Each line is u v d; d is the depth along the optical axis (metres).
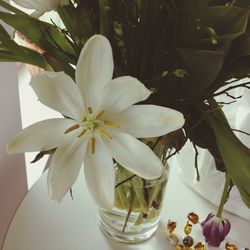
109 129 0.31
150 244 0.48
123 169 0.39
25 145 0.30
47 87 0.28
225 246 0.47
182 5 0.31
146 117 0.30
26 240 0.47
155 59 0.34
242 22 0.29
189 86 0.33
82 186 0.53
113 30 0.33
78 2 0.32
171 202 0.52
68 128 0.31
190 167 0.52
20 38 0.51
